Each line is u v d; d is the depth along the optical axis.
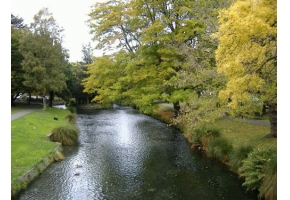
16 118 19.12
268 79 7.24
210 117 10.34
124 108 41.00
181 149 13.58
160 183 9.05
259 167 7.57
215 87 11.12
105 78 18.03
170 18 15.28
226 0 11.28
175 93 14.72
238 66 5.75
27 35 25.78
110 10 17.95
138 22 16.78
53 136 14.72
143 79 16.02
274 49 5.96
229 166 10.18
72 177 9.57
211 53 12.26
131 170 10.45
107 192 8.34
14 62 27.38
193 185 8.84
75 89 43.03
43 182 9.05
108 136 17.33
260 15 5.41
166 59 15.15
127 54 17.45
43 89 26.67
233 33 5.51
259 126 13.98
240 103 9.34
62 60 31.16
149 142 15.41
